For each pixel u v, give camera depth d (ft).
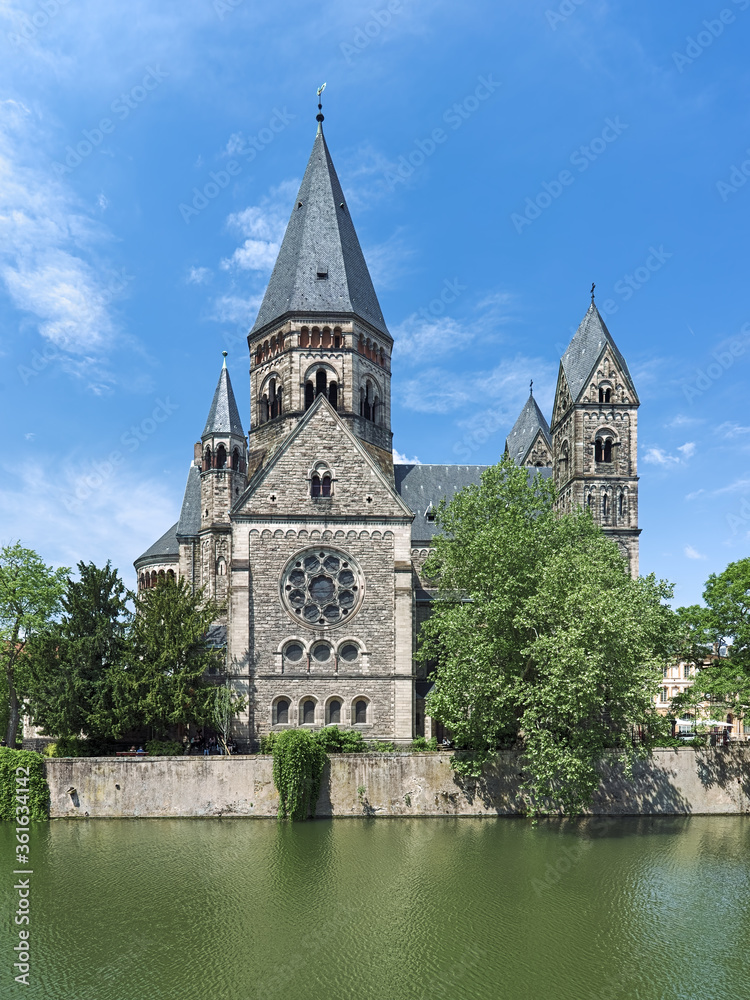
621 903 122.72
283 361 241.96
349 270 250.57
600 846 152.56
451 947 106.63
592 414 269.64
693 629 198.49
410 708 199.82
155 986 96.17
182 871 135.85
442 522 205.67
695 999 93.20
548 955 104.83
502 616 173.06
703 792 183.93
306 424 209.46
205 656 190.90
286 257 254.68
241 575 201.36
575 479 267.39
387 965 101.50
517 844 153.28
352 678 200.34
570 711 158.81
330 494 207.00
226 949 105.81
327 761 176.76
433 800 176.96
